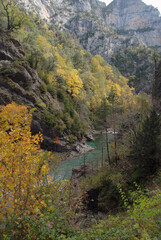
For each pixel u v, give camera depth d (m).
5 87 30.89
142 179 14.01
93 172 21.75
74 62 94.25
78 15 197.50
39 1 173.75
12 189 4.59
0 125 5.64
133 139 18.69
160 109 21.17
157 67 35.88
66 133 37.03
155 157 13.48
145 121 15.08
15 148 5.10
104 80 102.19
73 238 4.95
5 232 4.39
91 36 187.12
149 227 4.99
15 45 38.56
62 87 50.62
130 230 4.81
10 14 44.84
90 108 68.12
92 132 53.09
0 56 33.94
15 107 20.53
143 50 181.62
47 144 32.59
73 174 21.59
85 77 82.62
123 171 17.64
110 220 6.97
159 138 14.27
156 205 6.38
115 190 14.27
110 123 23.36
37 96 35.44
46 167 5.38
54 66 51.00
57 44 100.94
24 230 4.48
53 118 34.59
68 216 6.10
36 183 5.43
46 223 4.96
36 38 65.88
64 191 6.48
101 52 181.25
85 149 38.12
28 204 4.85
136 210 6.00
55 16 185.25
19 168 4.95
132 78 156.25
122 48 190.75
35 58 44.47
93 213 12.96
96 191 15.36
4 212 4.69
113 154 24.08
